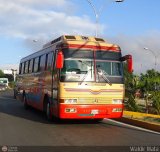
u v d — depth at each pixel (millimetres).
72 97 15312
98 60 15797
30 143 11836
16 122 17203
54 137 13039
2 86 71812
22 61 26422
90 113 15461
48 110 17375
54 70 16344
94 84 15547
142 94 27375
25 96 24281
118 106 15891
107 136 13344
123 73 16172
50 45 18016
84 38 16516
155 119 17969
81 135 13523
